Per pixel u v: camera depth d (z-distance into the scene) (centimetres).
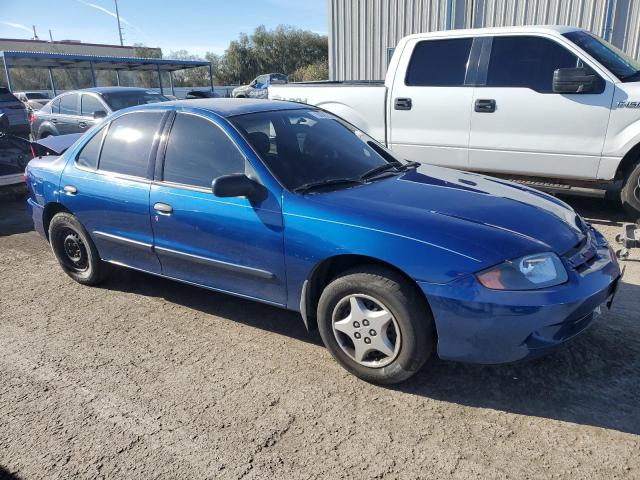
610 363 316
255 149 340
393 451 253
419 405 287
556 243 286
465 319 266
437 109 645
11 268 520
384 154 411
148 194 379
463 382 305
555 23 1168
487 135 620
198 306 421
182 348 356
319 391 302
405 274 282
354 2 1383
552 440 256
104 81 4041
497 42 606
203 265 363
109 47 5038
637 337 343
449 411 281
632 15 1093
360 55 1415
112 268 461
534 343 267
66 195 436
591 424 266
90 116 990
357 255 292
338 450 254
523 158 606
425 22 1305
